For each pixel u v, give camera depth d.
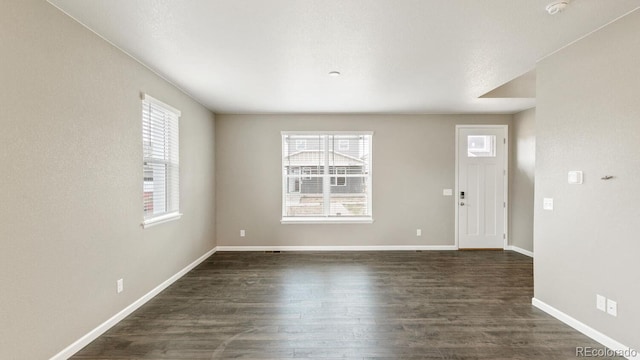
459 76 3.43
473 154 5.46
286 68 3.19
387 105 4.79
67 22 2.16
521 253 5.20
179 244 3.96
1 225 1.73
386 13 2.14
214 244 5.35
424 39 2.54
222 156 5.42
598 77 2.36
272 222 5.46
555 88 2.78
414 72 3.30
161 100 3.46
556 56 2.76
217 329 2.61
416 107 4.93
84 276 2.34
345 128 5.43
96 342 2.39
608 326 2.29
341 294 3.40
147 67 3.16
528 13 2.14
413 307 3.06
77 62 2.25
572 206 2.60
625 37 2.16
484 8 2.08
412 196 5.46
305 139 5.52
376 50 2.75
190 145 4.30
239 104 4.73
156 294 3.38
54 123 2.06
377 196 5.46
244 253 5.27
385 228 5.46
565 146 2.67
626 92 2.16
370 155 5.49
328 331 2.58
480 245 5.48
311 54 2.84
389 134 5.45
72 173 2.22
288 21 2.25
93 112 2.42
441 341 2.42
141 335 2.51
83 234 2.33
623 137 2.18
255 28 2.35
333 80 3.56
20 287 1.84
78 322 2.28
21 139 1.83
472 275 4.05
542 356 2.21
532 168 4.93
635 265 2.11
